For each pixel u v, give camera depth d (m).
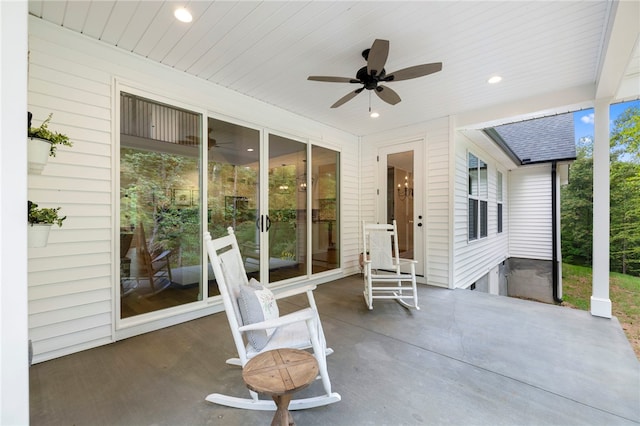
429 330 2.68
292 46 2.47
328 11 2.03
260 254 3.69
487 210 5.94
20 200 0.91
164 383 1.85
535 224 7.36
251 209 3.61
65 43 2.22
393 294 3.96
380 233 3.59
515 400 1.66
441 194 4.33
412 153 4.68
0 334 0.88
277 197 3.94
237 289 1.87
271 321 1.51
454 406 1.62
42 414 1.55
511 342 2.41
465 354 2.21
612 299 6.07
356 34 2.30
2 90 0.88
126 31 2.27
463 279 4.60
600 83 2.66
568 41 2.36
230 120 3.36
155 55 2.62
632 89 2.88
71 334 2.25
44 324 2.13
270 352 1.42
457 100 3.64
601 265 2.98
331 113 4.14
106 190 2.42
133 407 1.61
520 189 7.58
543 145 6.45
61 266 2.20
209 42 2.42
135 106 2.62
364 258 3.57
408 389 1.77
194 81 3.01
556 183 6.50
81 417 1.53
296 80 3.12
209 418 1.54
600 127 3.01
